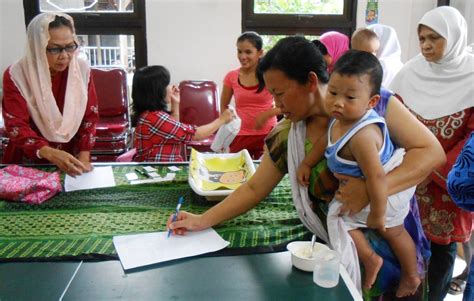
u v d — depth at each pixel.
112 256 1.06
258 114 2.70
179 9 3.81
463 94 1.65
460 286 2.08
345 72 0.95
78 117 1.84
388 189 1.00
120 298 0.89
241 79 2.72
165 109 2.07
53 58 1.67
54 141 1.81
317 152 1.09
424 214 1.71
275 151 1.18
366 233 1.14
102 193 1.49
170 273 0.99
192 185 1.41
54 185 1.46
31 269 1.00
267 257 1.07
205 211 1.34
